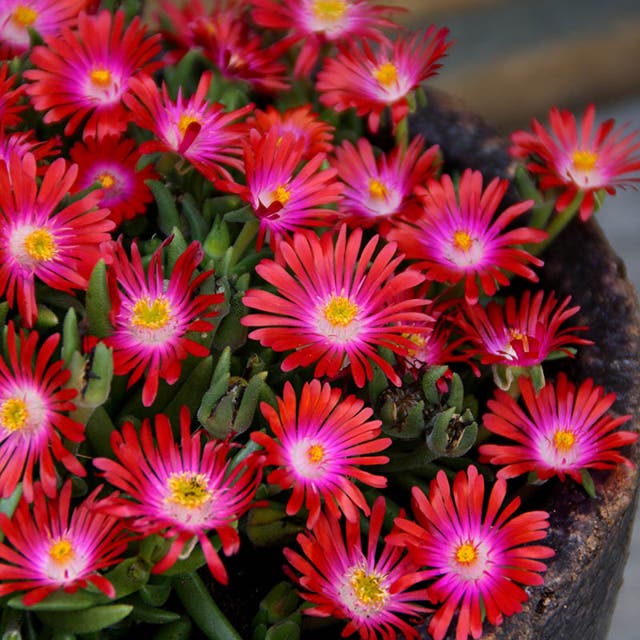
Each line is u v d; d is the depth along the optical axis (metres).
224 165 0.65
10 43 0.67
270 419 0.57
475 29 1.20
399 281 0.59
